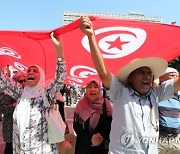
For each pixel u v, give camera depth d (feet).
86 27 11.69
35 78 13.84
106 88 12.19
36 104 13.61
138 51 14.56
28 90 13.98
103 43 14.20
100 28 13.87
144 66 12.37
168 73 16.53
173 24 14.39
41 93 13.78
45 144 13.32
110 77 12.03
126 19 13.85
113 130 11.98
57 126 13.51
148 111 11.97
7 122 18.07
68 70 15.31
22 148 13.21
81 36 14.16
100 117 15.19
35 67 13.94
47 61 15.78
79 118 15.47
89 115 15.25
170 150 16.76
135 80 12.32
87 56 14.92
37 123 13.38
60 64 13.34
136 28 14.15
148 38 14.46
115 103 12.17
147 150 11.65
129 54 14.56
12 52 15.23
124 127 11.69
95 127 15.11
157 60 12.27
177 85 12.85
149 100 12.23
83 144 15.20
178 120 16.81
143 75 12.28
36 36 13.82
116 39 14.20
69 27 13.05
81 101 15.78
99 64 11.80
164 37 14.49
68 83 16.01
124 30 14.07
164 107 16.63
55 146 13.65
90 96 15.31
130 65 12.11
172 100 16.87
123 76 12.49
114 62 14.56
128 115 11.73
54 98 13.51
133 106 11.80
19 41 14.58
